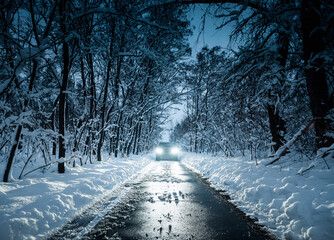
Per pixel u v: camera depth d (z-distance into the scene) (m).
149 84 16.83
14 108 6.55
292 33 6.75
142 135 25.88
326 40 6.19
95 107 10.12
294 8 6.45
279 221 3.25
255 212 3.81
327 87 6.16
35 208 3.13
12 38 5.20
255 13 6.72
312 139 7.38
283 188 4.09
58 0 5.55
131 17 7.01
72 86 9.66
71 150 8.59
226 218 3.57
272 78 7.97
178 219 3.51
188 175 8.84
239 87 8.80
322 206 2.93
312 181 4.35
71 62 7.02
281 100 7.81
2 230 2.47
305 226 2.77
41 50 5.05
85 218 3.47
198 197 4.98
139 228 3.12
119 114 14.85
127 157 16.47
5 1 5.36
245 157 11.99
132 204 4.34
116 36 10.48
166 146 18.88
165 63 14.91
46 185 4.50
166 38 14.27
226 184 6.40
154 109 24.72
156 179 7.59
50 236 2.76
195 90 19.00
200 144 26.50
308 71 6.29
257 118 9.87
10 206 3.21
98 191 4.98
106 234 2.89
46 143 6.47
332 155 5.65
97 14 8.84
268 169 6.41
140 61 14.09
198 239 2.77
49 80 9.05
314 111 6.13
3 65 5.93
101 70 11.49
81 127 8.27
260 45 8.24
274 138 8.51
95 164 9.45
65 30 6.26
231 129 13.23
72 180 5.50
